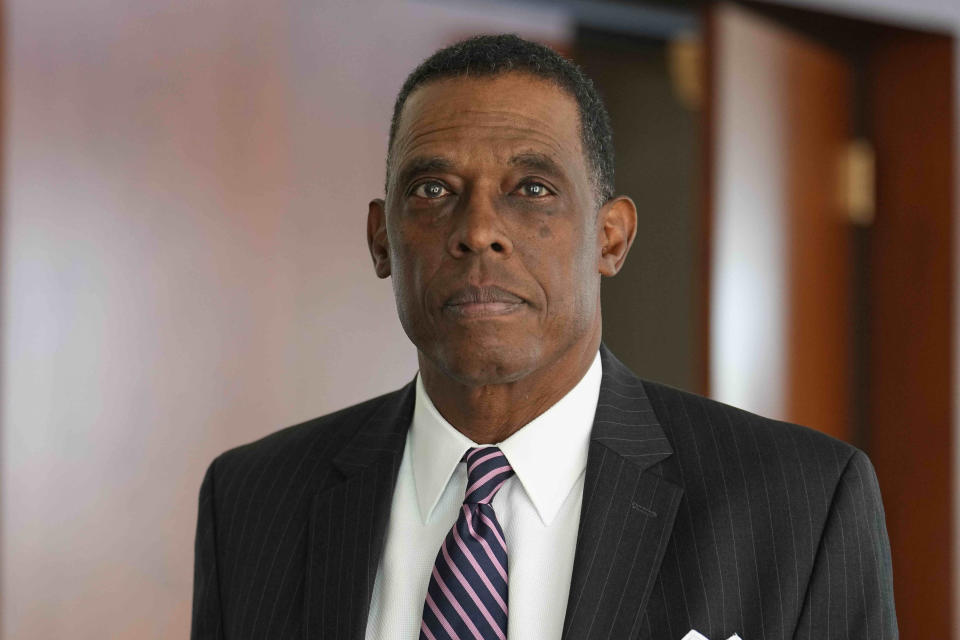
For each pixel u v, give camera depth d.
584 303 2.95
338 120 6.16
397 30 6.38
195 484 5.69
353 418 3.48
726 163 6.72
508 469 3.03
